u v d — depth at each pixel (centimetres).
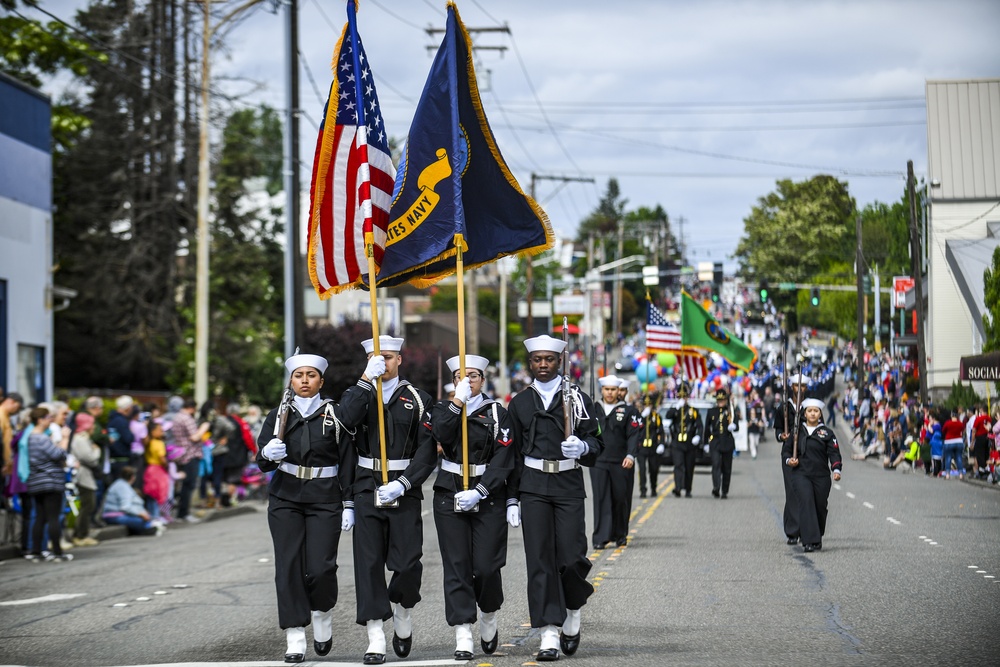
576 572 1336
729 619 1581
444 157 1530
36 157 4416
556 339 1362
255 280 6956
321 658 1370
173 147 6744
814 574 2012
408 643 1355
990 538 2577
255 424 4188
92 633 1572
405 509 1331
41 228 4434
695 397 6181
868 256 9356
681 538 2606
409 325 9156
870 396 6869
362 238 1567
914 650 1341
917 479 4759
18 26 5903
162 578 2145
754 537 2619
